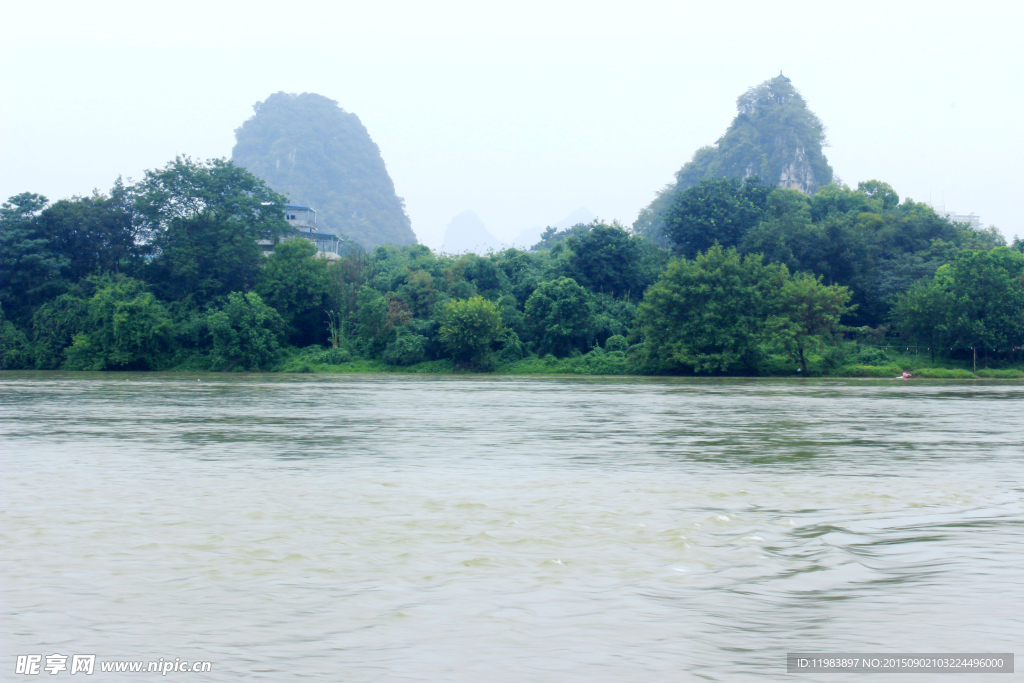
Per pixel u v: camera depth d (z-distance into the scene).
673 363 75.12
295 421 27.27
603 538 10.05
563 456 18.28
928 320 77.94
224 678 5.88
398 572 8.53
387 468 16.23
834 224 90.38
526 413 31.38
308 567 8.72
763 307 74.88
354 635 6.72
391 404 36.03
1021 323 75.00
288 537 10.09
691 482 14.52
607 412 32.03
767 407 35.06
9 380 58.03
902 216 108.00
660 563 8.89
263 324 80.75
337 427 25.23
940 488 13.90
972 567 8.76
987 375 74.25
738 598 7.70
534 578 8.32
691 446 20.34
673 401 39.16
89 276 82.00
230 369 79.44
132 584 8.10
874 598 7.70
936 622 7.05
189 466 16.44
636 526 10.74
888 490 13.67
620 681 5.84
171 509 11.88
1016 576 8.41
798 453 18.92
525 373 79.31
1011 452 19.25
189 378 63.88
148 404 34.72
